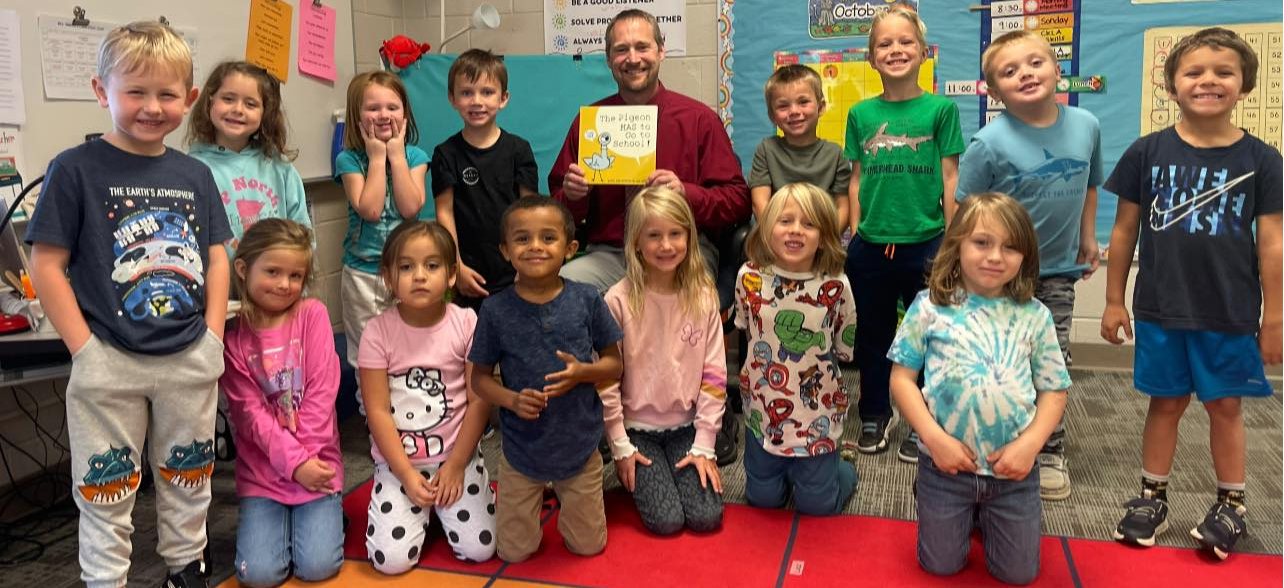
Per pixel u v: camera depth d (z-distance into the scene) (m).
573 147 2.88
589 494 2.04
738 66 3.65
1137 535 2.05
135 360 1.78
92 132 2.47
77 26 2.39
